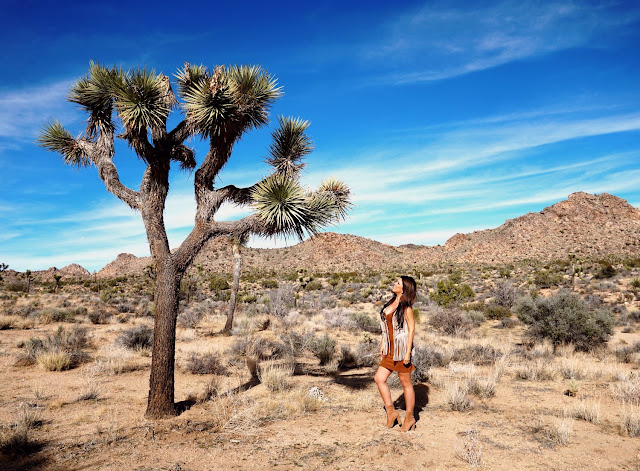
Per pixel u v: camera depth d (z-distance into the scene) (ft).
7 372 32.37
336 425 18.83
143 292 161.48
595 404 20.47
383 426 18.47
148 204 21.81
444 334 58.18
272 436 17.44
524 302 47.67
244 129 23.54
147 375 32.32
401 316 18.11
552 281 126.00
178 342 50.16
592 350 40.42
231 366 34.99
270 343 45.14
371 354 36.99
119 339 44.50
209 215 22.58
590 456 15.06
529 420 19.45
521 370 29.32
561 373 29.48
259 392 25.36
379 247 445.78
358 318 66.59
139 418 20.57
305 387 26.76
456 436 17.15
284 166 25.72
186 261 21.72
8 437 16.40
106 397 25.20
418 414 20.56
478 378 26.32
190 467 14.23
